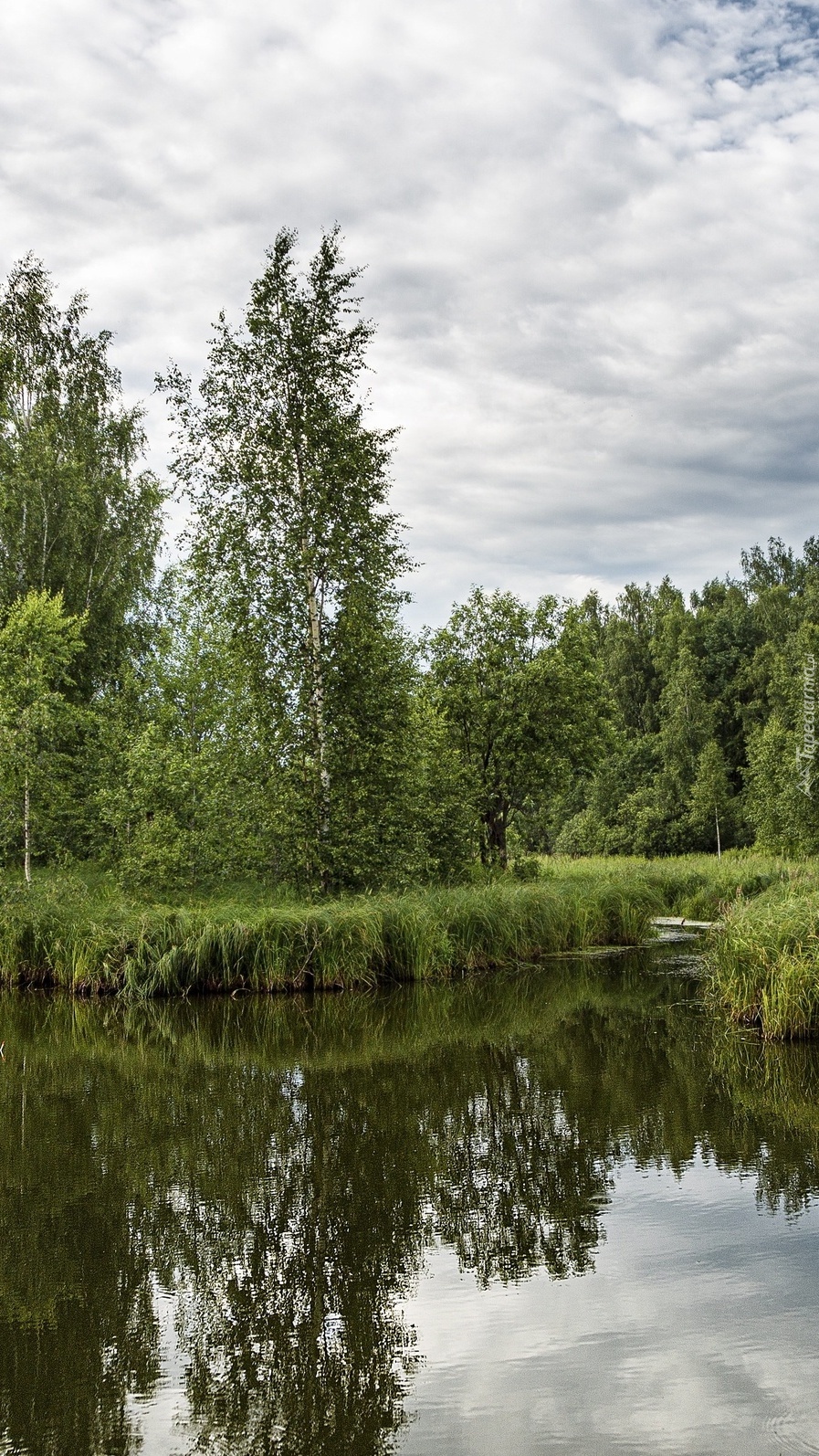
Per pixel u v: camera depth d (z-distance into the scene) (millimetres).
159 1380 4664
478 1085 9945
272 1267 5879
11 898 17891
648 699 70938
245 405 19906
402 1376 4586
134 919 16594
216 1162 7801
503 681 27625
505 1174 7336
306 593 19547
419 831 20859
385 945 17094
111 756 24969
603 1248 5996
